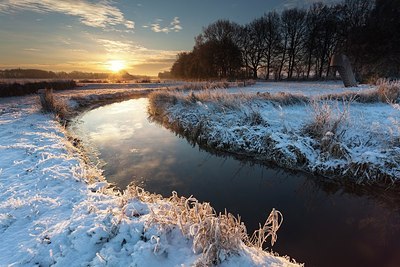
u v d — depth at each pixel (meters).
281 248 3.83
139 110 16.30
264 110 9.72
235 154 7.92
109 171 6.59
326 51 42.62
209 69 51.91
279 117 8.63
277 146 7.12
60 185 4.48
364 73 30.12
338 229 4.27
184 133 10.37
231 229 2.87
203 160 7.47
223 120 9.34
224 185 5.93
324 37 41.94
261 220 4.55
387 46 29.97
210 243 2.61
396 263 3.49
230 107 10.16
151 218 3.04
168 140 9.50
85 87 33.28
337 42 41.06
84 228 3.00
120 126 11.71
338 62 21.05
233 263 2.56
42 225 3.31
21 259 2.71
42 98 12.76
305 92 16.67
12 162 5.59
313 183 6.06
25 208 3.72
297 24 43.97
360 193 5.55
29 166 5.36
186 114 11.20
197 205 3.32
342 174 6.00
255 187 5.85
